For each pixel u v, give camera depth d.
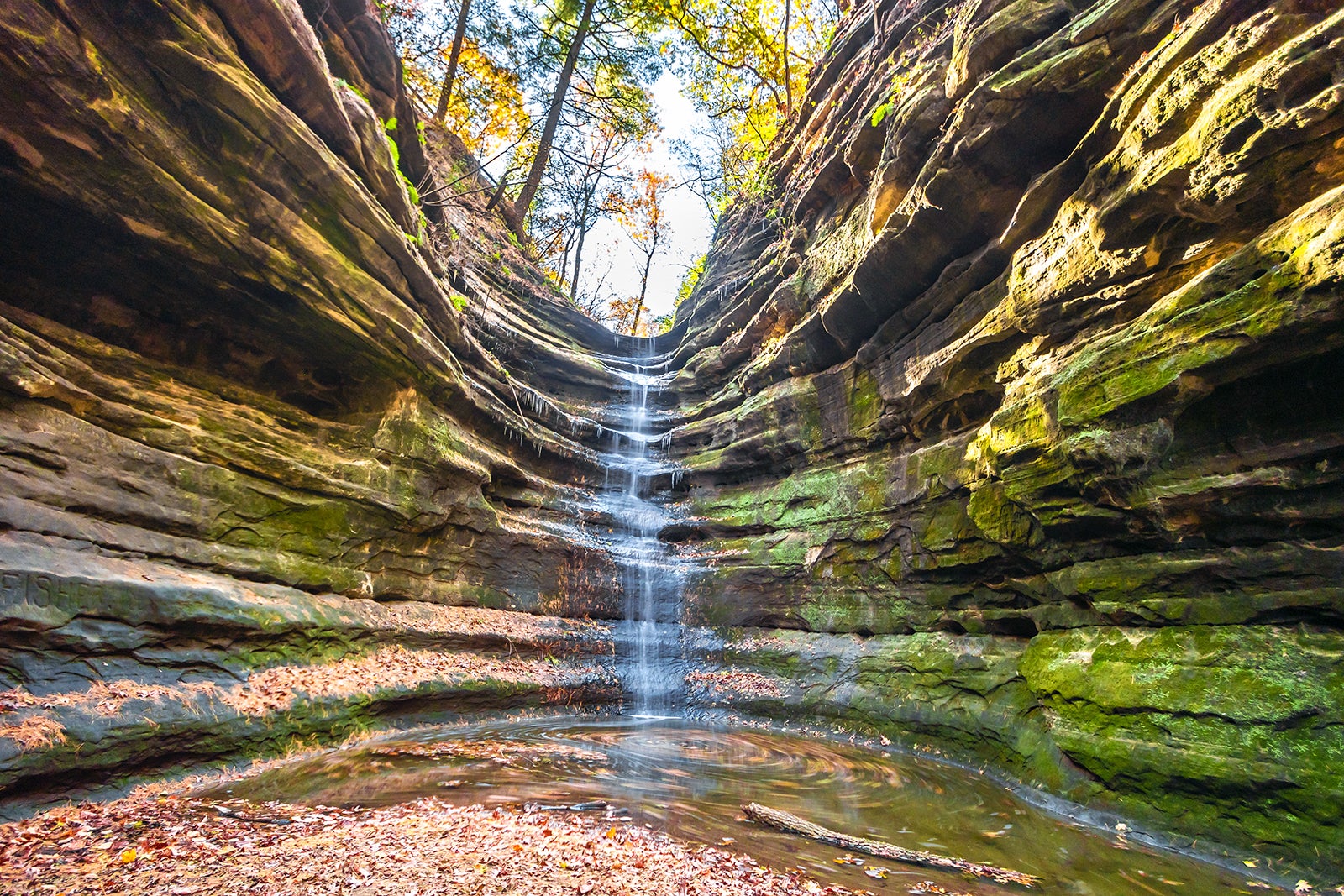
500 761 8.88
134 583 7.65
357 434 12.56
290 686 9.09
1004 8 10.02
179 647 8.08
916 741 11.37
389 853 5.33
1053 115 9.57
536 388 22.86
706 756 10.16
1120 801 7.41
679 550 18.19
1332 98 6.13
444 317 14.73
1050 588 9.91
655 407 23.56
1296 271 6.22
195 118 8.51
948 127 11.53
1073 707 8.40
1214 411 7.27
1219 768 6.46
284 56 9.50
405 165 17.70
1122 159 8.37
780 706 13.73
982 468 10.77
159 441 9.23
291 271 10.35
